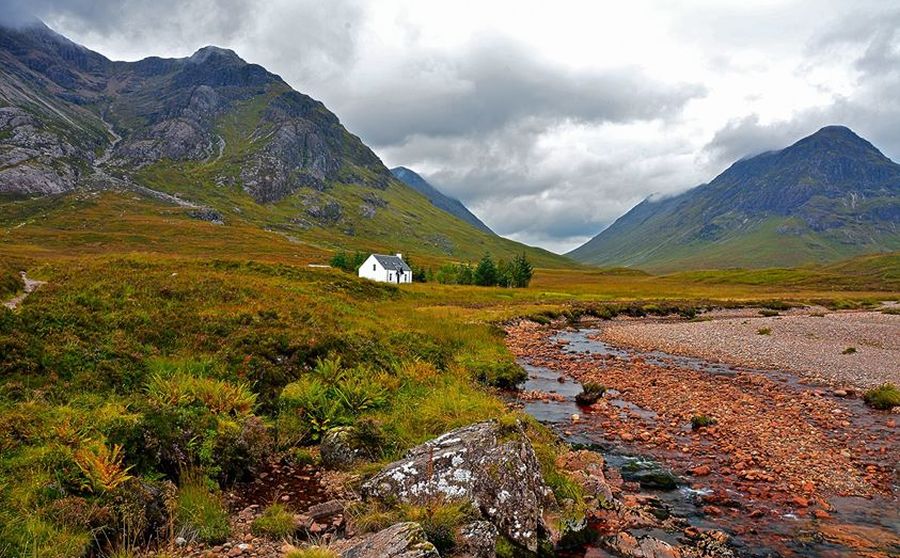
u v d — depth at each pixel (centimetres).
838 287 15375
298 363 1731
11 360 1298
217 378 1527
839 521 1190
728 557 1026
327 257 17338
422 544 782
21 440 977
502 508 990
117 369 1406
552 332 4931
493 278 11969
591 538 1066
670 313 7250
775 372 2948
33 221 18988
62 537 770
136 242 16488
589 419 1970
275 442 1310
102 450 939
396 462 1108
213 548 890
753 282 17325
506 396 2317
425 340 2558
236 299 2389
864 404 2219
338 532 956
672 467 1504
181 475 1030
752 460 1553
